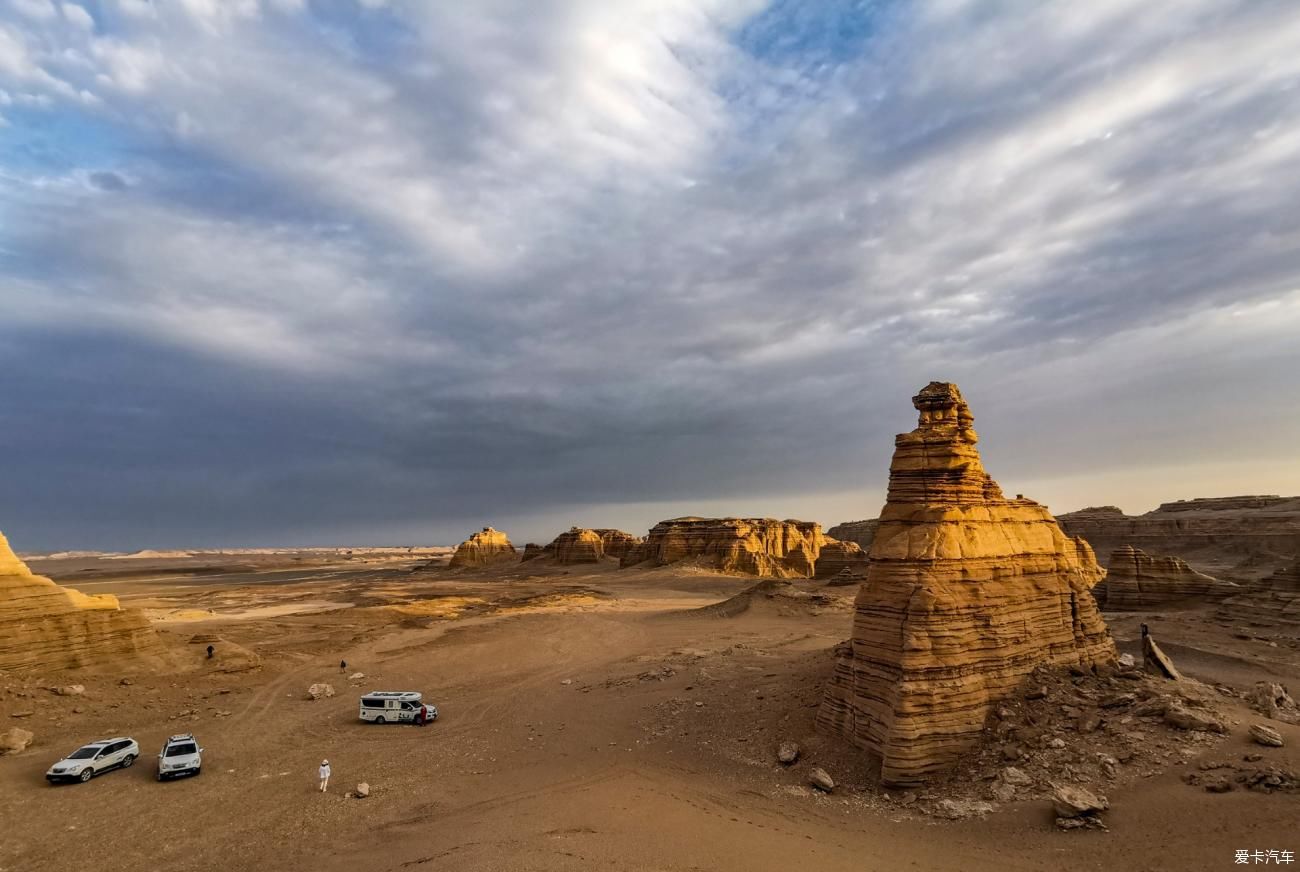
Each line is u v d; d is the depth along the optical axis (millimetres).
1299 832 18875
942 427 33594
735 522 170000
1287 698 32188
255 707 45875
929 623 28531
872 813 25266
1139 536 140500
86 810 28234
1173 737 25656
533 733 39531
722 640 67500
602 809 26875
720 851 22266
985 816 23562
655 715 40844
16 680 41781
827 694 33250
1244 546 119312
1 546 44938
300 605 117250
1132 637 53281
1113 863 19500
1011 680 29875
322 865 23141
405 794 30203
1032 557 33406
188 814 27938
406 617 93500
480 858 22094
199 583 191875
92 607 47875
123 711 42594
